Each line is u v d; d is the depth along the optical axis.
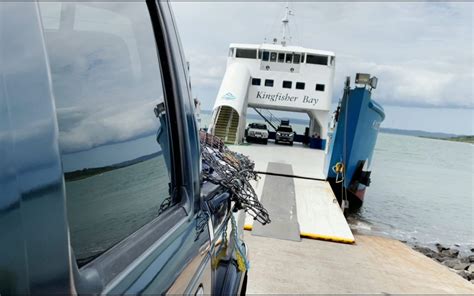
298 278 5.45
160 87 1.52
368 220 14.96
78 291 0.77
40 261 0.70
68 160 0.91
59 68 0.93
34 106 0.71
